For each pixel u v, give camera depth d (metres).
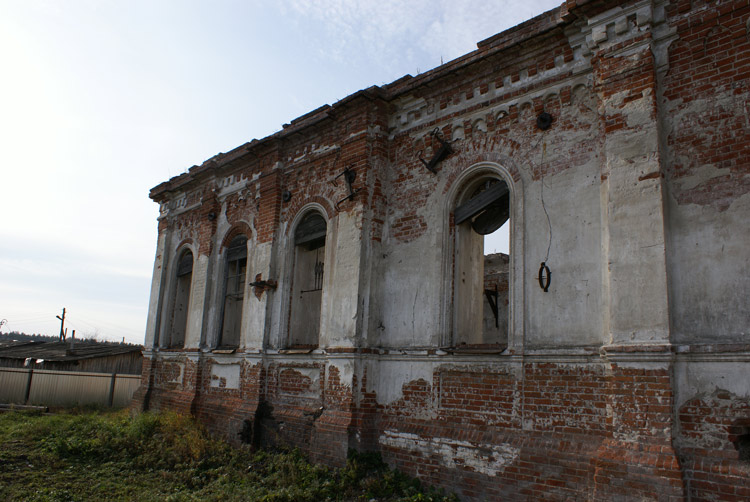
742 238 5.70
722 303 5.71
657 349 5.84
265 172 12.39
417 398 8.53
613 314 6.30
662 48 6.57
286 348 11.03
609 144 6.68
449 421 8.03
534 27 8.29
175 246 15.92
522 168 7.92
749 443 5.41
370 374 9.13
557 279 7.23
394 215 9.66
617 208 6.47
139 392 15.34
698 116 6.20
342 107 10.32
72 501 7.36
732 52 6.07
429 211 9.09
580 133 7.39
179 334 15.52
